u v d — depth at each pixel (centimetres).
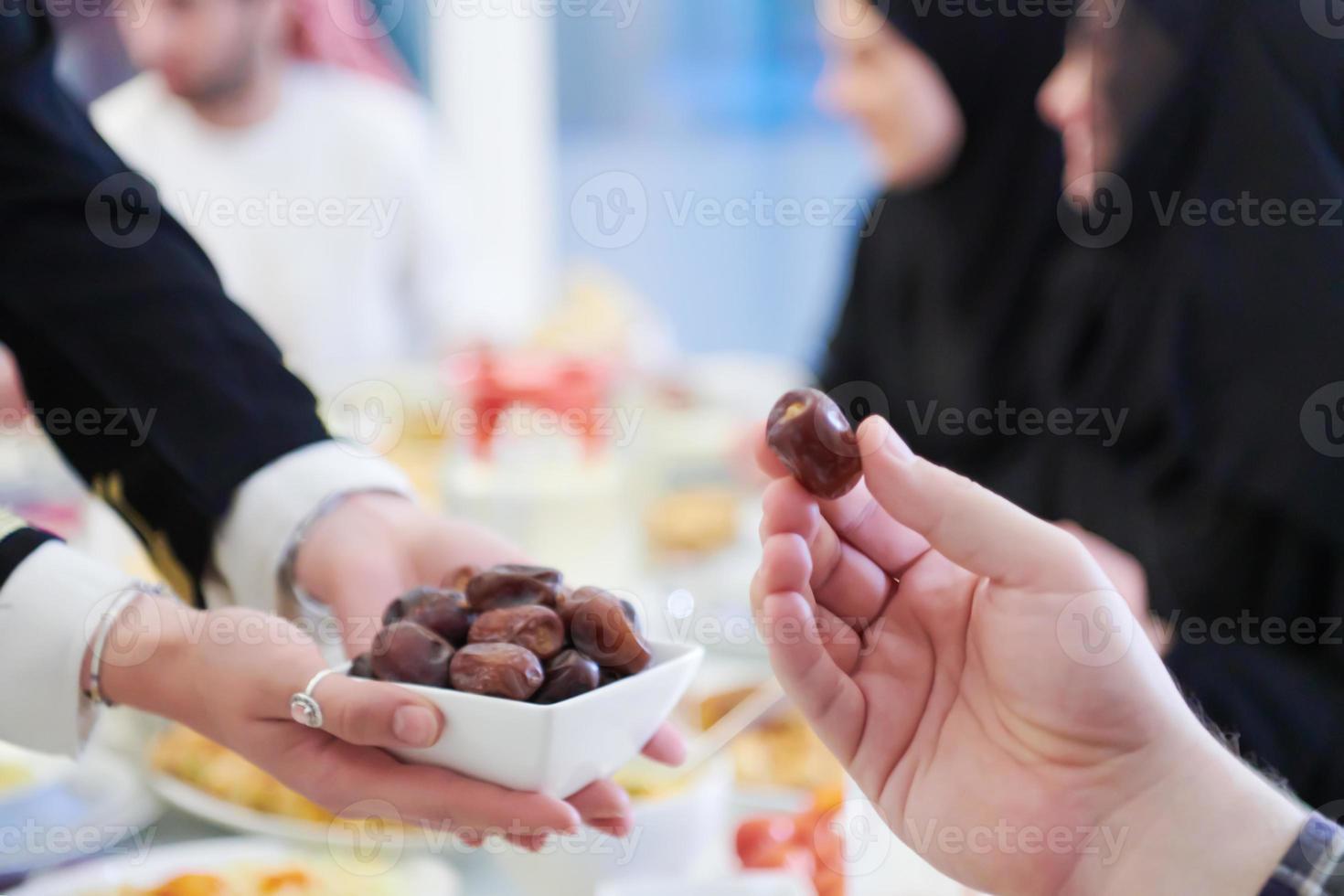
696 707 111
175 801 104
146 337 106
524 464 128
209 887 94
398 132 236
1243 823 85
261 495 104
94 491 107
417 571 103
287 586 104
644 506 160
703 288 377
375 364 214
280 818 101
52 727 95
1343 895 83
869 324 208
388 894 95
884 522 89
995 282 176
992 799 87
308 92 229
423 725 87
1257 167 123
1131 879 85
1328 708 117
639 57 375
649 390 198
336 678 89
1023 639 85
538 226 388
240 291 222
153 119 220
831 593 89
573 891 96
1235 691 117
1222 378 123
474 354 156
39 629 94
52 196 106
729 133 377
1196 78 128
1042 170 169
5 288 105
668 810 97
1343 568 120
